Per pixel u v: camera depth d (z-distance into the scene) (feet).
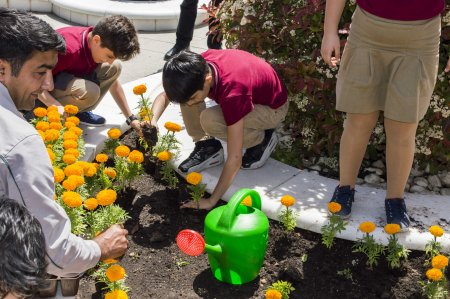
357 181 13.24
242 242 9.86
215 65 11.52
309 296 10.28
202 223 11.85
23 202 7.27
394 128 10.72
